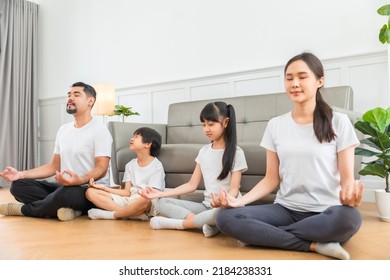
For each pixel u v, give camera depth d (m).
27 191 1.79
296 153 1.18
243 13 2.90
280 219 1.14
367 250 1.08
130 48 3.61
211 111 1.54
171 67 3.32
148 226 1.49
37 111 4.20
